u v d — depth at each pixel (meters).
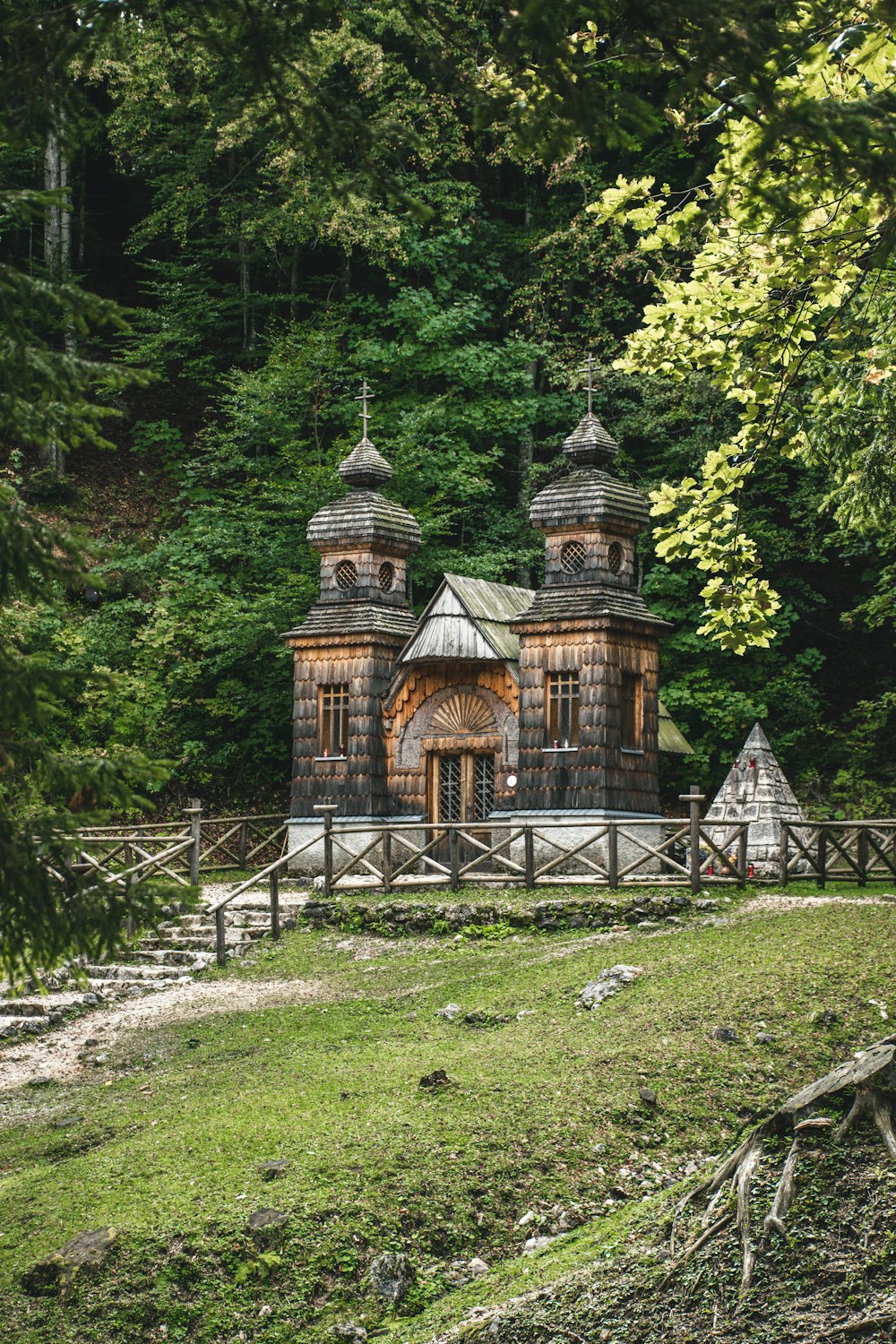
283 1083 14.97
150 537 37.03
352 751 27.34
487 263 39.78
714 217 10.57
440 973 19.02
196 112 35.75
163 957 20.62
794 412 13.77
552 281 39.00
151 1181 12.60
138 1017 18.19
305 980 19.47
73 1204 12.34
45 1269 11.37
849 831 24.55
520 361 37.34
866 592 37.75
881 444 16.05
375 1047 16.22
